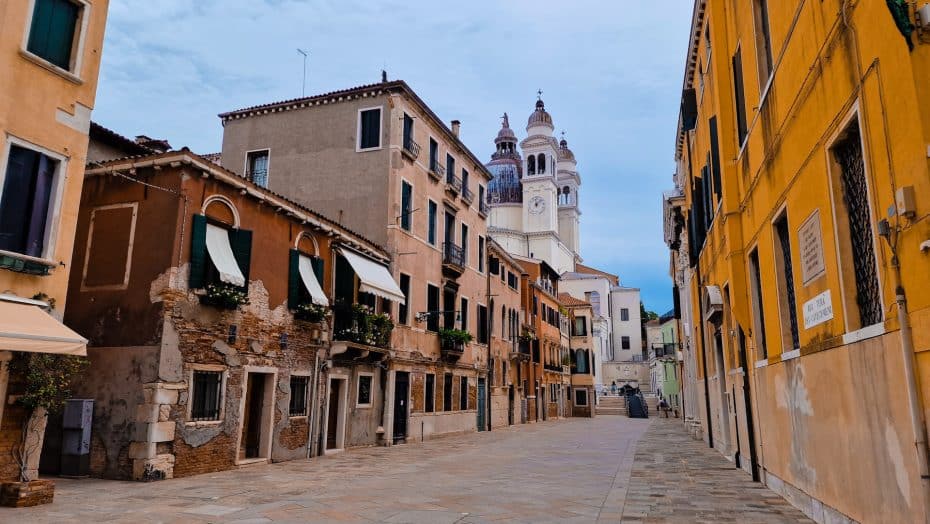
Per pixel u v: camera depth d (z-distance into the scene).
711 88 13.51
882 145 5.05
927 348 4.52
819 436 7.32
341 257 18.56
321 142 23.17
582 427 34.34
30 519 7.76
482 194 31.05
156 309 12.12
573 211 93.62
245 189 14.23
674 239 27.52
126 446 11.66
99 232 13.05
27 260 9.16
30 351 8.20
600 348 68.44
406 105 23.03
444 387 25.39
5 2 9.20
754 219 10.21
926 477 4.61
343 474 12.84
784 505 8.82
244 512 8.51
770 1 8.59
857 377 5.97
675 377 55.19
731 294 11.55
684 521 7.89
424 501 9.52
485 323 30.59
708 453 17.48
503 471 13.59
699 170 17.17
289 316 15.82
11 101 9.18
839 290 6.29
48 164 9.74
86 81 10.32
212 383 13.21
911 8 4.45
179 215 12.55
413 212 23.14
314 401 16.70
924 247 4.45
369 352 18.97
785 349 8.81
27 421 9.02
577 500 9.68
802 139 7.27
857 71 5.52
